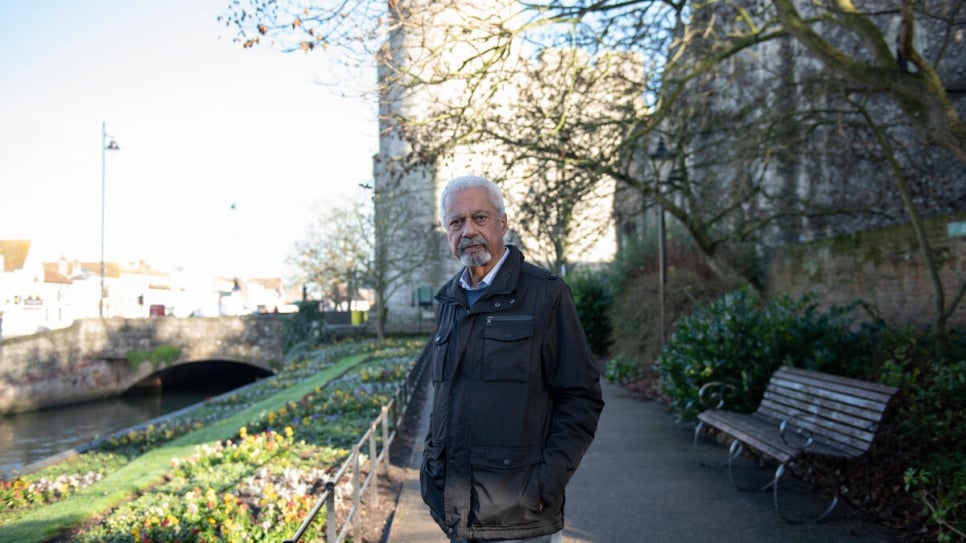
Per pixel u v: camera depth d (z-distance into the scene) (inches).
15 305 2514.8
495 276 107.1
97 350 1348.4
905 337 309.1
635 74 436.1
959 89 402.0
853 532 190.9
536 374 103.0
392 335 1406.3
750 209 568.1
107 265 3154.5
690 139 479.8
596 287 762.8
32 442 893.8
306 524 128.4
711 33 400.8
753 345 307.7
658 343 556.4
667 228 679.1
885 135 362.0
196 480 283.4
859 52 636.1
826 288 471.5
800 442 222.1
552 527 102.1
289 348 1387.8
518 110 396.5
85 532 228.1
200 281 3221.0
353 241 1343.5
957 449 208.5
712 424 277.9
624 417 390.0
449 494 101.4
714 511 213.8
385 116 329.1
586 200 450.6
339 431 383.6
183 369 1583.4
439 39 314.5
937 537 176.6
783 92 449.4
